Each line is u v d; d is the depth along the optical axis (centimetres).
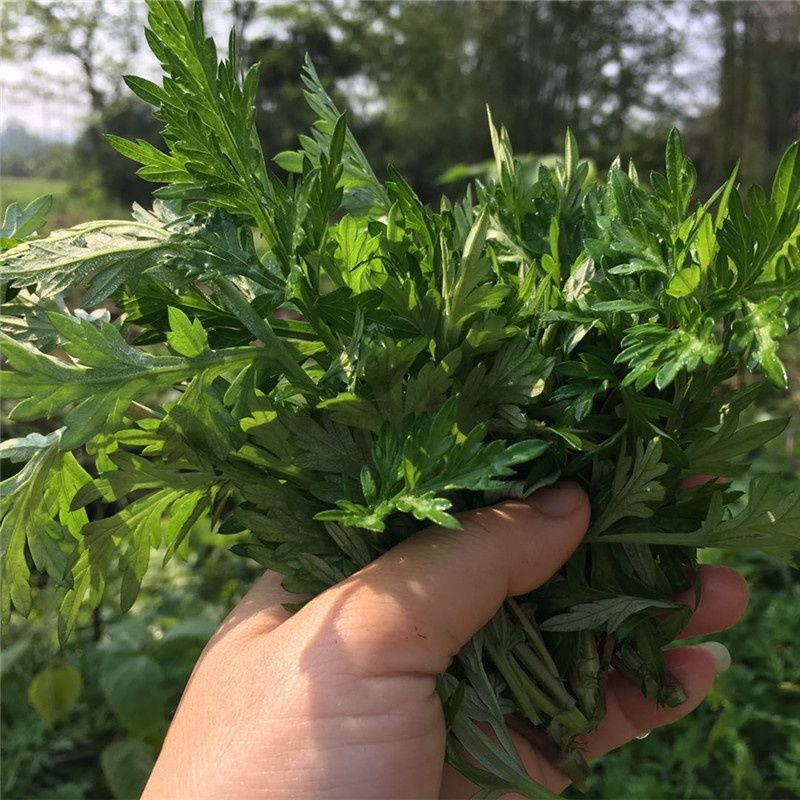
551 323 14
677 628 16
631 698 20
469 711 15
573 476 15
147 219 14
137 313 14
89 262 12
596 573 16
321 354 14
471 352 13
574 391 13
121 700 38
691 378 14
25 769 39
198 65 13
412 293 13
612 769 37
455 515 15
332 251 14
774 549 14
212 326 14
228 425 13
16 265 12
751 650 42
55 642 43
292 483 15
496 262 15
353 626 14
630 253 13
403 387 14
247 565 49
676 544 15
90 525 13
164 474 13
